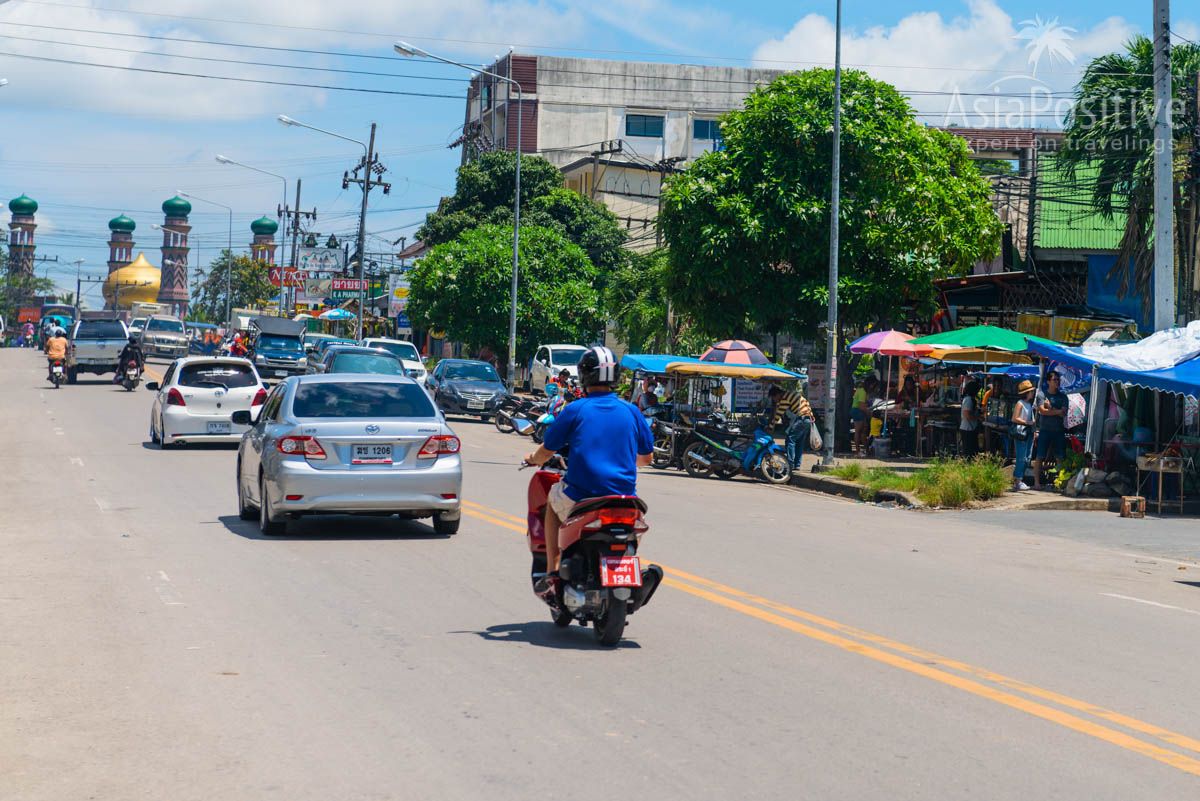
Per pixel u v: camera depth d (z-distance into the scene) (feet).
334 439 41.47
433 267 165.99
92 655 24.58
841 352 101.55
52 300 539.70
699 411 85.56
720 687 22.80
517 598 31.60
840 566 40.22
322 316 264.93
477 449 87.56
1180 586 40.45
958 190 99.14
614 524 25.88
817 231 95.50
